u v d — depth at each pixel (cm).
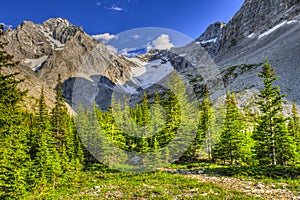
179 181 2588
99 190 2433
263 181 2459
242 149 4016
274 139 3338
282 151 3625
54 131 4122
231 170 3036
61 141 4169
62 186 2942
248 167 3111
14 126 1770
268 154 3584
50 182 2872
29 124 4281
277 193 2000
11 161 1928
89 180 3117
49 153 2991
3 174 1839
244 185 2320
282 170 2831
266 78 3500
